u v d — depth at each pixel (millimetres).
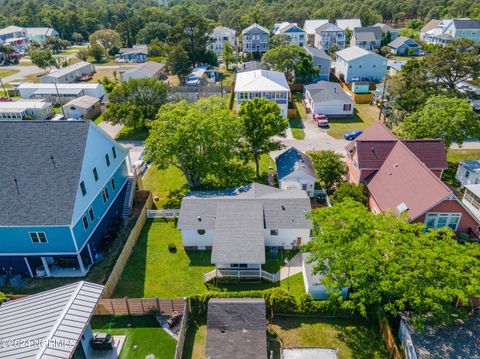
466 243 22547
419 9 160000
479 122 42438
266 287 28109
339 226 24297
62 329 18547
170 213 36656
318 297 26672
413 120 44594
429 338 21469
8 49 115812
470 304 21594
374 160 36625
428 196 28719
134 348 22906
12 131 29859
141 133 58625
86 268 30297
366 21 140875
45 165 28844
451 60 54719
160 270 30031
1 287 28562
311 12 164500
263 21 143000
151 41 114438
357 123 60969
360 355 22484
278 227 31062
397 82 55594
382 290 21234
